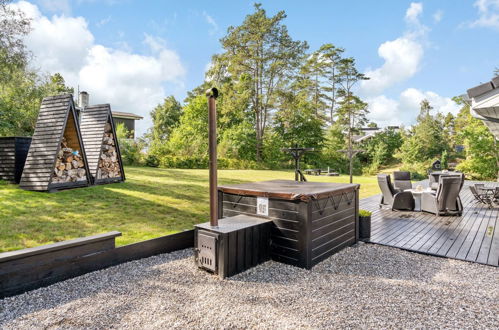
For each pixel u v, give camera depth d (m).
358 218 4.42
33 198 5.66
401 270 3.30
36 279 2.74
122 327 2.16
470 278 3.06
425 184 11.54
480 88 4.19
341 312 2.38
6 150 7.03
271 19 23.62
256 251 3.40
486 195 7.27
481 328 2.16
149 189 7.59
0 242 3.58
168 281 2.96
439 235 4.67
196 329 2.14
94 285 2.84
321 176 18.02
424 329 2.14
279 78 25.31
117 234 3.37
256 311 2.39
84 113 8.18
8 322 2.21
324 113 32.44
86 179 7.34
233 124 24.80
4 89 11.86
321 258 3.58
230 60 24.62
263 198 3.67
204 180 10.14
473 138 17.25
